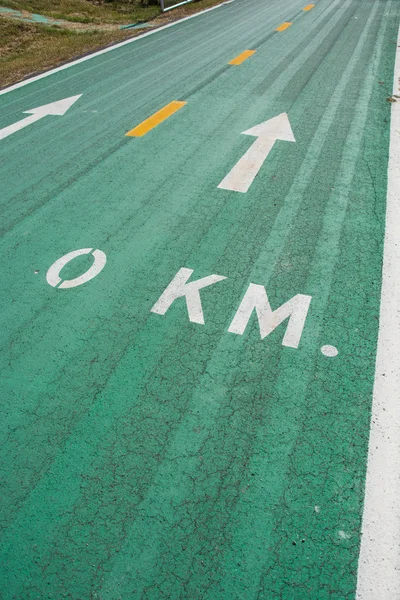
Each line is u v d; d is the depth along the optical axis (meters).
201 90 10.46
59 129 8.87
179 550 3.00
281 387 3.96
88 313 4.73
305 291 4.89
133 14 20.84
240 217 6.09
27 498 3.27
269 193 6.55
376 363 4.15
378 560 2.95
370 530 3.09
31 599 2.80
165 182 6.95
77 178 7.16
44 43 15.79
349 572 2.90
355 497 3.25
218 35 15.17
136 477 3.38
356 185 6.66
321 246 5.52
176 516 3.16
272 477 3.36
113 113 9.46
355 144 7.75
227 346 4.32
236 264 5.29
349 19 16.33
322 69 11.38
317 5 19.19
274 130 8.34
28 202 6.60
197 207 6.32
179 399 3.89
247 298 4.83
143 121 9.02
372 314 4.62
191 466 3.43
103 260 5.43
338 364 4.14
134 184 6.93
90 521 3.15
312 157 7.41
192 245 5.62
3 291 5.03
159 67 12.21
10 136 8.64
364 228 5.81
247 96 9.98
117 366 4.18
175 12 19.53
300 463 3.44
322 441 3.57
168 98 10.09
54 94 10.68
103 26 18.27
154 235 5.81
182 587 2.85
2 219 6.24
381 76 10.75
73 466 3.45
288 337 4.39
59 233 5.92
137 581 2.87
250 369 4.11
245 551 2.99
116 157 7.74
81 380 4.07
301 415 3.75
